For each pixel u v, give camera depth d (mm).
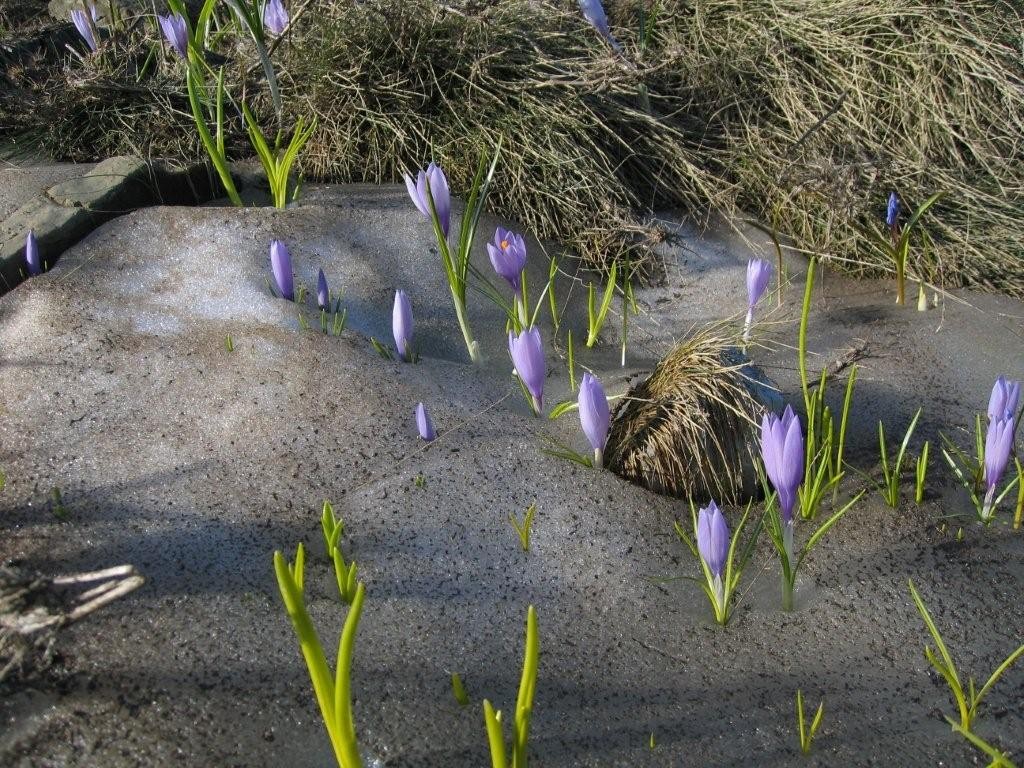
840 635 908
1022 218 1231
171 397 1014
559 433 1018
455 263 1157
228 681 862
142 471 969
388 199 1204
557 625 906
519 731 802
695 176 1259
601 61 1251
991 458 952
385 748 841
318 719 851
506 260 1045
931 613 920
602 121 1264
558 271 1187
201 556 922
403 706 858
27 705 845
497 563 934
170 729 842
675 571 938
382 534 943
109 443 984
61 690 853
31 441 982
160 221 1143
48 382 1018
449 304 1136
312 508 956
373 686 865
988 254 1209
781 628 911
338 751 807
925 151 1272
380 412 1014
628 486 979
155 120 1271
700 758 846
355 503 960
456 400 1033
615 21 1353
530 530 950
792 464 884
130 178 1188
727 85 1310
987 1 1346
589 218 1215
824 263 1224
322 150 1250
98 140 1271
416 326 1112
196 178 1229
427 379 1046
